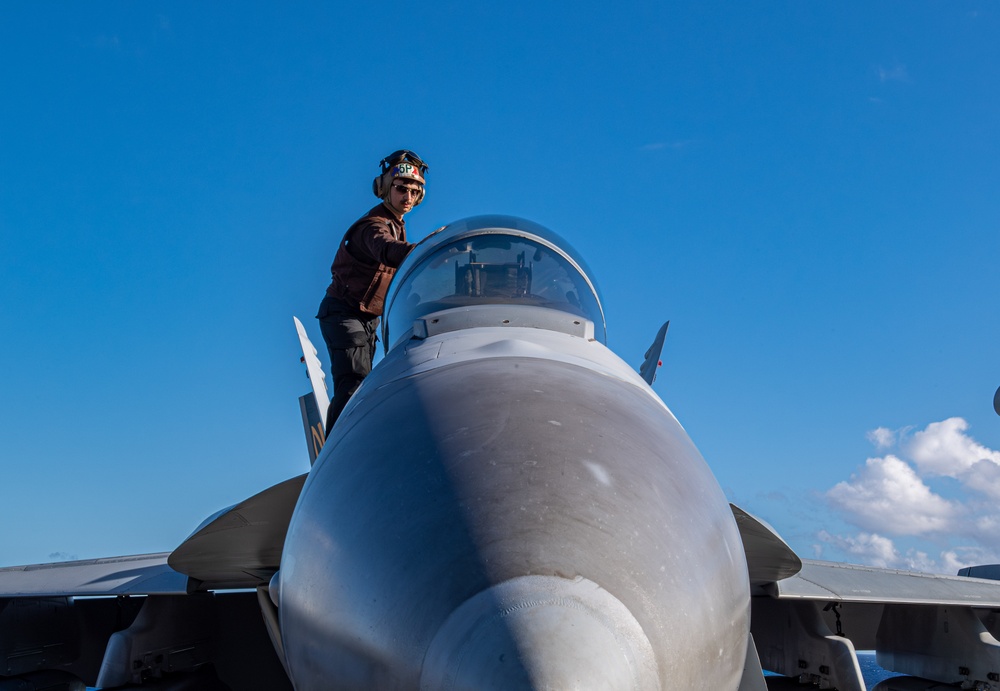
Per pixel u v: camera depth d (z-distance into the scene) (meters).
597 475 2.71
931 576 7.68
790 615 6.54
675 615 2.44
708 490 3.08
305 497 3.26
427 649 2.32
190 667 6.67
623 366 4.27
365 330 6.23
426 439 2.95
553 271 5.37
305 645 2.82
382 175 6.69
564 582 2.32
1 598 6.80
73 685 7.20
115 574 6.94
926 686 7.34
